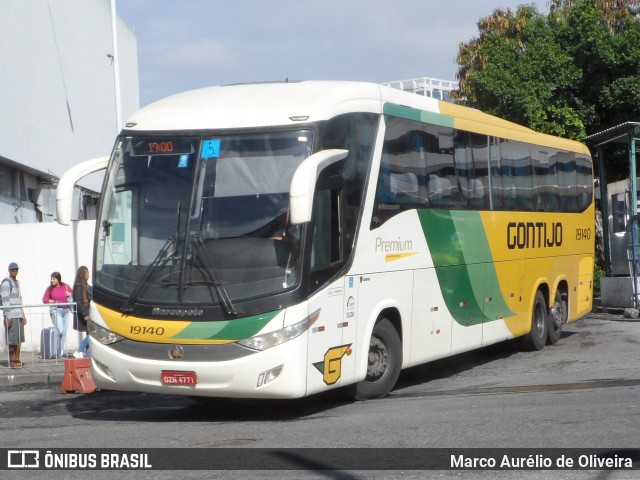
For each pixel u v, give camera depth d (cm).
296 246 990
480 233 1423
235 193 1010
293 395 981
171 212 1022
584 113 3070
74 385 1429
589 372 1370
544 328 1697
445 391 1252
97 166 1125
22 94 2370
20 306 1673
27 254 1962
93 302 1050
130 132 1076
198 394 997
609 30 3073
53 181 2678
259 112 1039
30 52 2455
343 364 1065
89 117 3095
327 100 1062
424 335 1255
